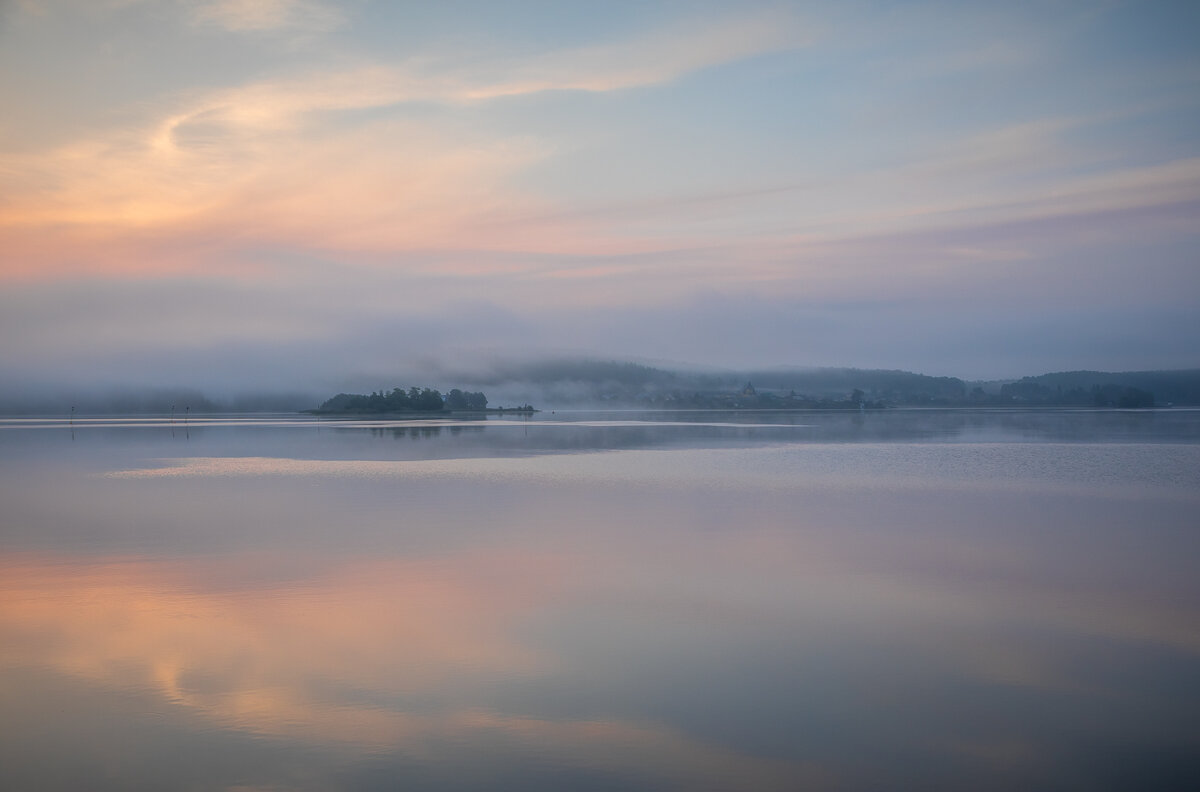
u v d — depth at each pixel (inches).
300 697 553.3
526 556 957.8
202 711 532.1
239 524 1179.3
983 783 449.4
